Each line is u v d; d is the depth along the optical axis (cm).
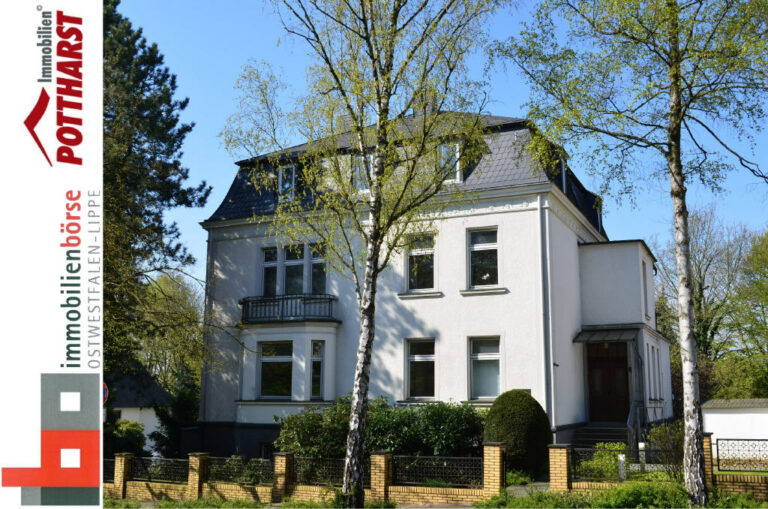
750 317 3478
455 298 2002
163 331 2038
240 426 2150
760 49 1140
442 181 1304
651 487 1205
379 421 1645
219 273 2364
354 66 1290
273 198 2309
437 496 1352
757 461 1700
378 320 2094
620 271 2195
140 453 2272
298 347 2094
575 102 1288
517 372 1897
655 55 1252
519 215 1959
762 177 1247
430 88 1258
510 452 1602
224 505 1411
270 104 1348
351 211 1334
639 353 2117
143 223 2128
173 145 2344
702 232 3694
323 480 1443
